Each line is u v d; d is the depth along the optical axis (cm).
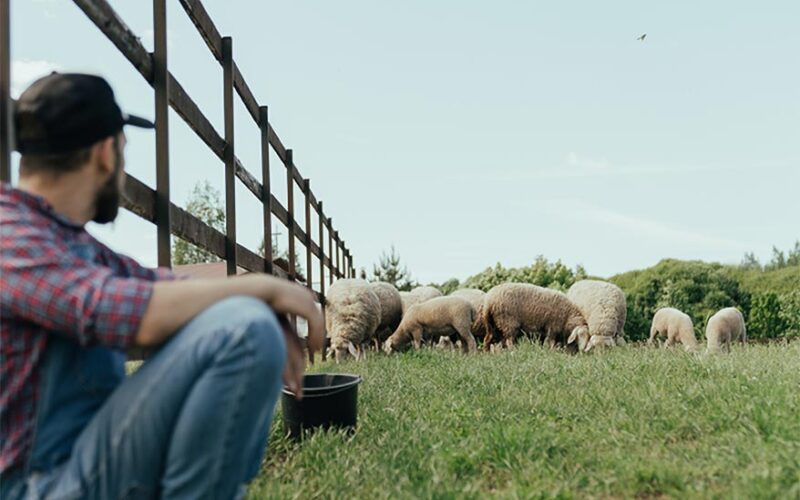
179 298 162
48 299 151
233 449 163
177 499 162
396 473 278
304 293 183
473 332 1359
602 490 262
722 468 270
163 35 371
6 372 154
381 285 1307
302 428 366
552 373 573
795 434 306
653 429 344
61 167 170
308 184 982
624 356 699
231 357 158
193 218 423
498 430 327
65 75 172
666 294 1877
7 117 210
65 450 164
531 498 247
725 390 418
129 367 778
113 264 188
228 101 513
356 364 763
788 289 1916
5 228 154
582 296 1244
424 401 463
